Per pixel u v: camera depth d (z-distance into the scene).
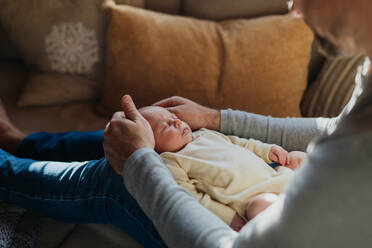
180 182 0.88
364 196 0.40
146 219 0.80
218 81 1.25
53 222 1.04
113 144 0.80
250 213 0.80
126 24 1.21
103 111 1.33
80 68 1.34
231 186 0.86
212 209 0.83
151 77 1.24
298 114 1.31
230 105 1.26
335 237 0.44
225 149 0.94
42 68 1.36
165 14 1.29
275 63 1.23
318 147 0.45
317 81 1.33
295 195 0.45
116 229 1.03
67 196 0.90
